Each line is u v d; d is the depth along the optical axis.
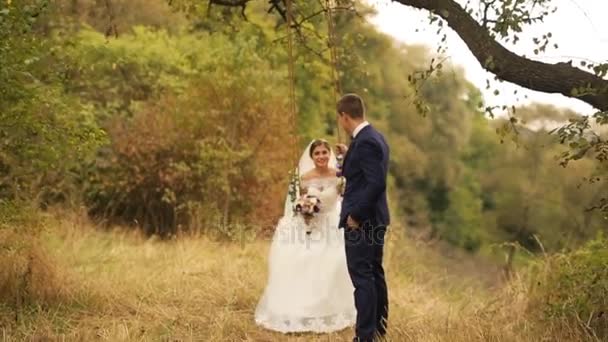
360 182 5.03
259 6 14.41
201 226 11.16
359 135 5.04
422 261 10.26
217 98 12.48
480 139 24.34
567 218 18.17
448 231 22.53
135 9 15.96
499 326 5.61
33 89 5.71
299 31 7.47
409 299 7.34
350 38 7.88
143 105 12.80
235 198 12.26
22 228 6.16
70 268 7.04
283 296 6.04
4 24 5.14
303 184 6.14
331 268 6.02
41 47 5.80
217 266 8.08
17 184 6.13
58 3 6.69
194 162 12.20
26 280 6.16
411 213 22.41
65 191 11.00
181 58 13.69
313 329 5.92
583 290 5.43
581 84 4.67
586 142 4.60
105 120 12.45
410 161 23.00
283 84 13.52
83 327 5.71
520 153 21.25
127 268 7.75
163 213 12.18
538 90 4.79
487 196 22.92
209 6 8.05
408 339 5.45
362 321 5.08
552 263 6.16
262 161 12.49
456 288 8.44
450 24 4.96
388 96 23.08
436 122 23.36
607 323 5.28
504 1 4.65
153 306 6.43
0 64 5.31
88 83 10.48
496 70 4.80
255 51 12.70
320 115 18.20
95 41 12.26
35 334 5.42
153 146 12.12
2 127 5.71
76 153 6.21
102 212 12.10
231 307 6.61
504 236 21.34
